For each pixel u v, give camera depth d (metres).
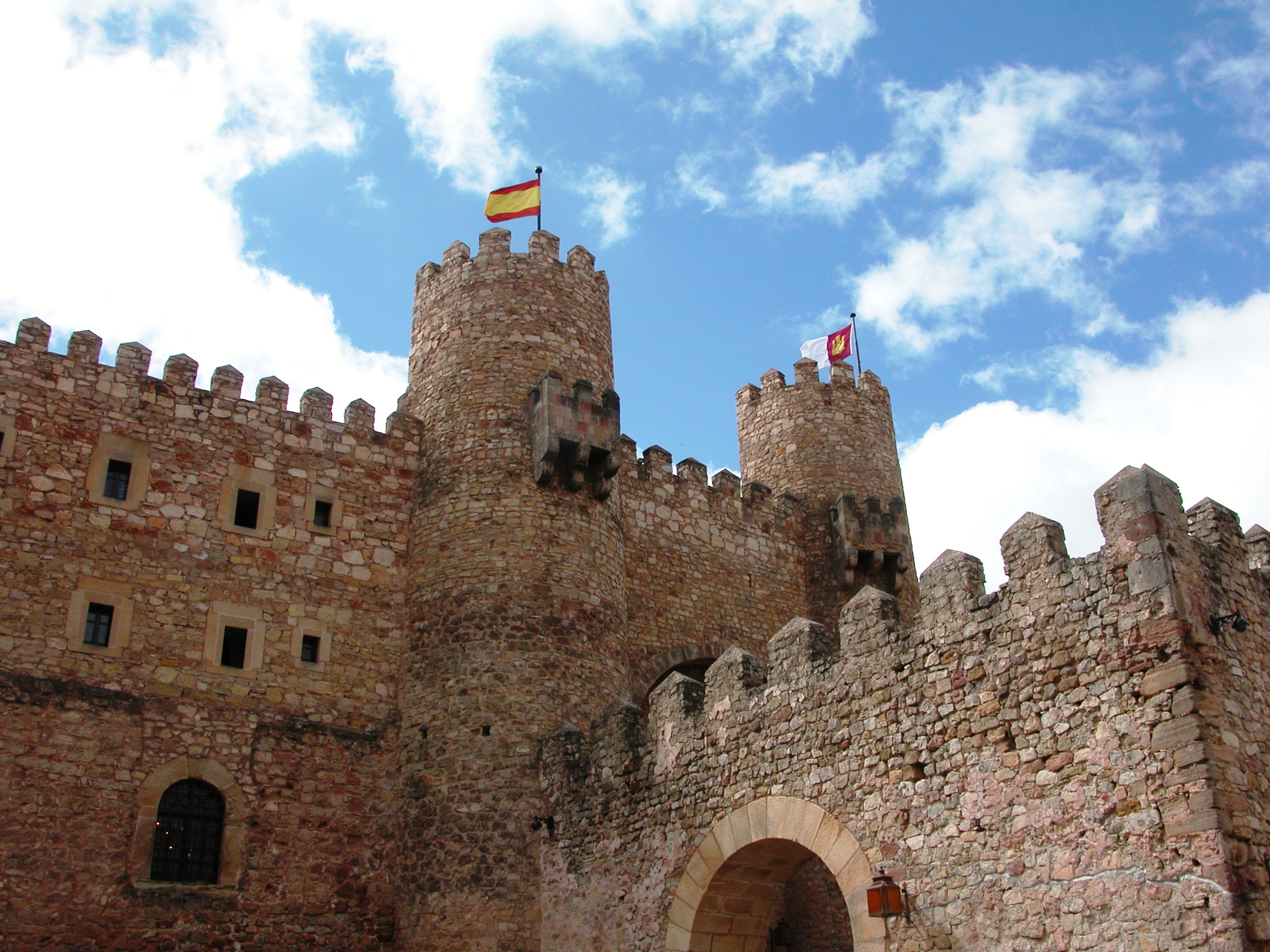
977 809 16.98
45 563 24.14
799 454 37.38
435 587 27.09
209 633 25.31
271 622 26.09
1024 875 16.11
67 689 23.33
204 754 24.17
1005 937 16.03
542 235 31.44
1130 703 15.65
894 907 17.38
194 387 27.42
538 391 28.67
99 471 25.50
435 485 28.45
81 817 22.47
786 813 19.73
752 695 21.36
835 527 35.72
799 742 20.03
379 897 24.61
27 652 23.27
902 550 35.78
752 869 20.70
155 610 24.92
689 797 21.70
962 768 17.36
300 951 23.45
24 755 22.41
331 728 25.72
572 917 23.00
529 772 24.81
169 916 22.52
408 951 23.59
